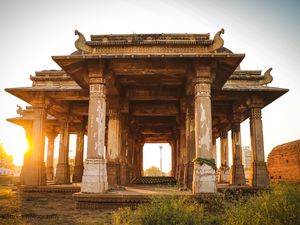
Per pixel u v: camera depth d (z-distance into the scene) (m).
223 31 11.51
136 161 27.94
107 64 12.18
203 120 11.46
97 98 11.87
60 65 11.77
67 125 19.64
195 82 11.84
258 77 16.30
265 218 6.07
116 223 7.47
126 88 16.50
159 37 12.36
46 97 16.55
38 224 8.13
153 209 7.09
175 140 26.50
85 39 11.86
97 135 11.60
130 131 22.20
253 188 14.15
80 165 22.12
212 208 9.70
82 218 9.00
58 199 14.15
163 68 12.23
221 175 22.30
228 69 12.38
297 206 6.98
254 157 15.61
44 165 16.06
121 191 12.35
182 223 6.59
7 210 10.85
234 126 19.12
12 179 36.22
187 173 14.20
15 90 15.78
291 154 21.91
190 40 11.95
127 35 12.41
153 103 19.19
